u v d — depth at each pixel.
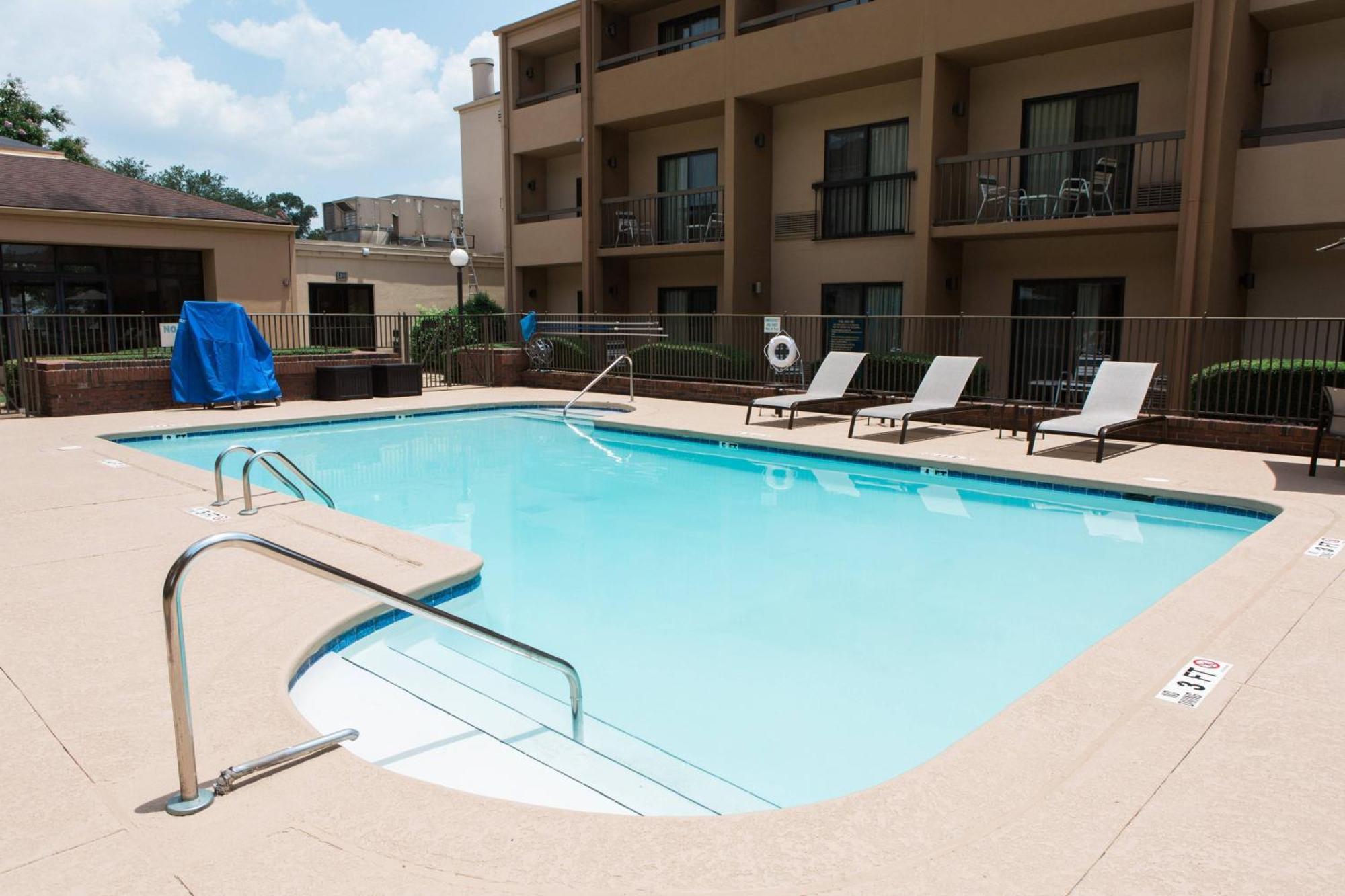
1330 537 5.82
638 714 4.00
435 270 23.64
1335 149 10.68
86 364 12.98
